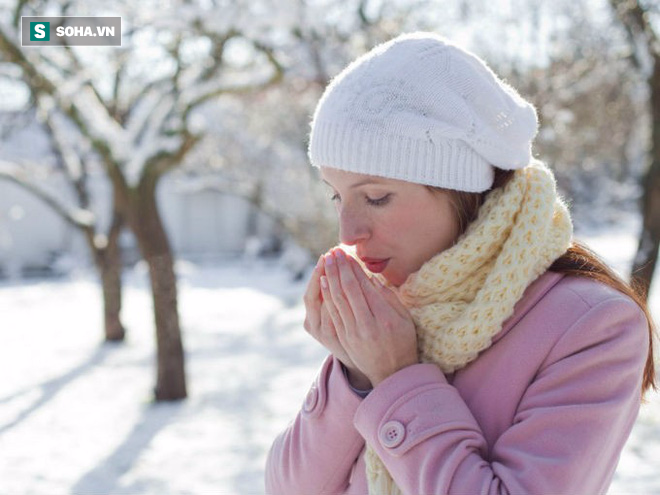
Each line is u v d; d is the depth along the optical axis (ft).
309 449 3.55
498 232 3.11
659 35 17.66
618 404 2.85
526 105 3.43
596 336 2.95
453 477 2.75
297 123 42.32
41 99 23.75
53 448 17.80
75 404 21.99
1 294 52.44
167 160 20.89
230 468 16.01
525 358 3.05
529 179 3.22
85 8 18.40
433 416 2.93
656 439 15.23
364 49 20.42
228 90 20.21
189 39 19.90
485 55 23.34
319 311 3.40
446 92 3.08
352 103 3.12
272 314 40.91
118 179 20.63
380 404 3.04
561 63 23.90
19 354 30.55
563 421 2.79
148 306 44.83
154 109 21.88
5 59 19.83
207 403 21.62
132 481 15.44
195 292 51.85
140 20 17.94
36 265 66.13
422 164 3.05
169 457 16.88
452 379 3.26
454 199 3.21
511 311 3.05
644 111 27.27
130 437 18.51
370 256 3.29
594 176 54.24
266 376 25.04
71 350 31.32
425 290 3.19
